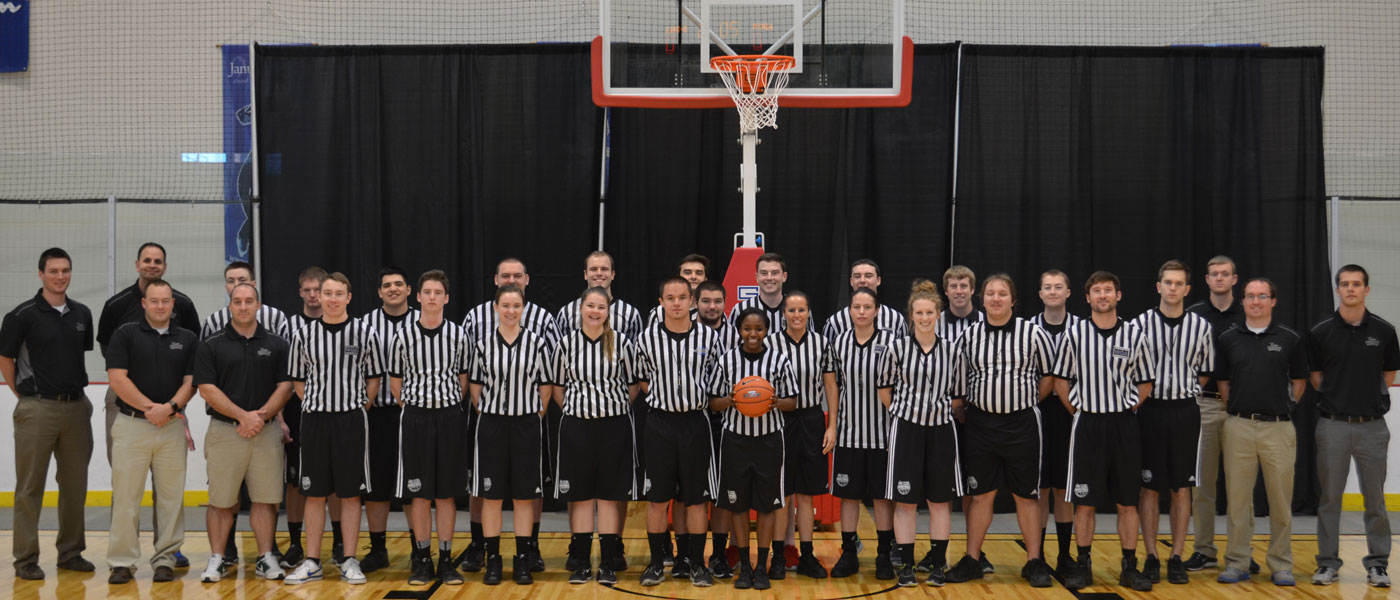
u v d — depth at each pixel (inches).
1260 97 259.0
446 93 261.1
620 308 204.8
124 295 204.5
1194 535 215.6
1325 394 187.5
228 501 185.0
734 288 223.1
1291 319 257.9
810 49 231.5
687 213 260.4
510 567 197.2
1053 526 236.7
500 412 180.7
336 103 261.7
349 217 262.1
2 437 261.1
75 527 193.5
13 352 187.8
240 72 286.4
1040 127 259.6
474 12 284.4
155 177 287.3
